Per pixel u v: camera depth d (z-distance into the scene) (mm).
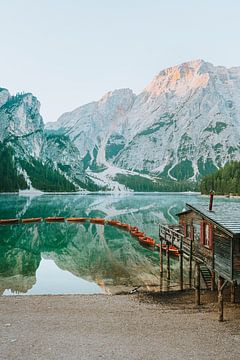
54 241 68188
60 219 100938
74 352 19172
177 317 25016
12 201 177000
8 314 26344
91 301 30344
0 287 37688
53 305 29078
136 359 18359
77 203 175875
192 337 21188
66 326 23453
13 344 20234
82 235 75625
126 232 80000
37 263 49656
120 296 32031
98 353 19062
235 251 23625
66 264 48875
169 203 177000
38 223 93812
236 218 26797
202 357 18531
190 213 33125
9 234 75500
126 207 150375
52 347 19828
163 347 19797
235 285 28875
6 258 52875
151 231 78750
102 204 170375
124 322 24219
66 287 37625
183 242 34156
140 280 40094
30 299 31156
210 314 25391
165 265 47500
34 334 21875
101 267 47031
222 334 21562
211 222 26625
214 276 32000
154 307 27938
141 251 58375
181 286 34656
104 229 84750
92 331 22438
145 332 22156
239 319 24156
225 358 18391
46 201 184750
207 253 28016
